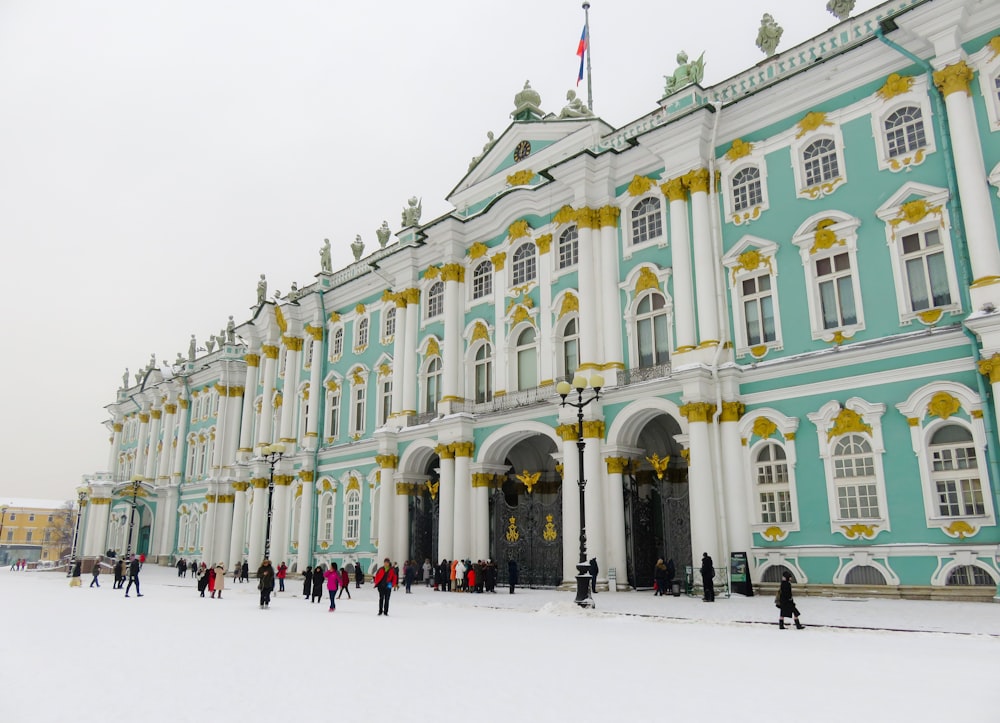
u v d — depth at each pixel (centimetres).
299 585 3384
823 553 1973
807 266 2164
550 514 2864
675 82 2623
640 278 2567
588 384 2564
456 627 1559
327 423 3950
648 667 998
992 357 1742
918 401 1877
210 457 5244
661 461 2481
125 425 6844
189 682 920
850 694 810
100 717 733
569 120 2947
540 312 2873
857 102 2136
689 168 2442
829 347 2088
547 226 2905
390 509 3347
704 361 2288
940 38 1936
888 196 2036
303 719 718
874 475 1938
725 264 2334
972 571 1748
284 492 4069
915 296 1972
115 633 1485
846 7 2244
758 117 2338
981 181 1850
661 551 2645
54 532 12512
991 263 1803
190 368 5656
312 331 4109
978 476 1784
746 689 841
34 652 1209
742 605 1839
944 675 923
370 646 1249
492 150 3272
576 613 1788
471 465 2967
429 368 3391
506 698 802
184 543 5334
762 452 2169
